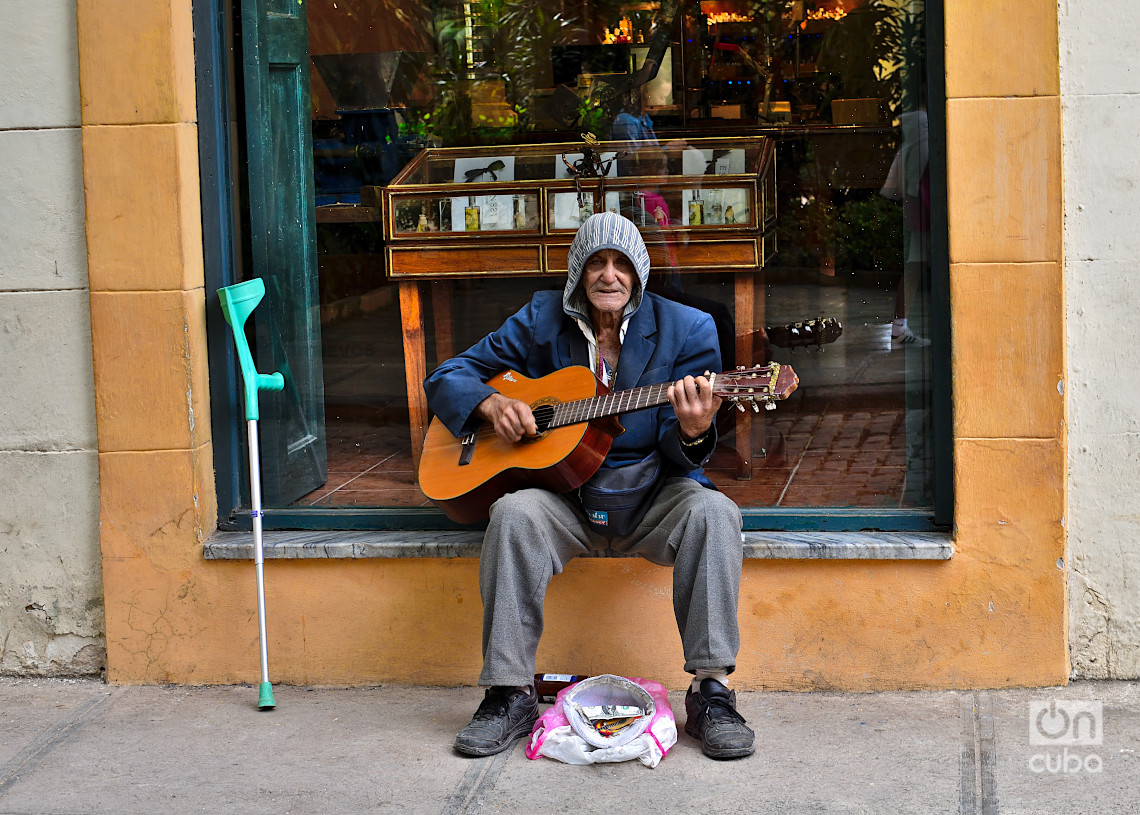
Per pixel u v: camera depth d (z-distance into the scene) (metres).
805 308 3.77
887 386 3.60
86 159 3.52
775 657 3.46
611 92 4.18
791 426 3.72
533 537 3.10
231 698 3.56
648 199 3.99
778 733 3.19
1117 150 3.25
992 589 3.36
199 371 3.62
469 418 3.30
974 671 3.40
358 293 3.98
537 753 3.09
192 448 3.59
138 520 3.62
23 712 3.50
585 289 3.31
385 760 3.12
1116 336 3.30
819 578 3.41
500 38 4.20
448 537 3.60
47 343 3.63
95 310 3.56
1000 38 3.21
